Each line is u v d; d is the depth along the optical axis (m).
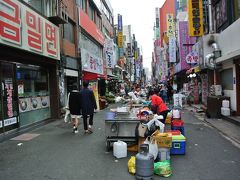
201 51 17.50
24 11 10.03
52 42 13.01
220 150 7.15
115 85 38.97
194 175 5.24
